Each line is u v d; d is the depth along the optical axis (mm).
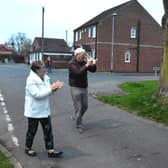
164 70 12211
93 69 8969
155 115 10734
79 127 9156
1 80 26016
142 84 21484
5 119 10711
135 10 56656
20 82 24156
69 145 7777
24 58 97125
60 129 9297
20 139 8352
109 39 55250
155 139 8289
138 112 11398
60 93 17047
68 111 12016
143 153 7188
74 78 8914
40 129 9133
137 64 57219
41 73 6789
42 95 6715
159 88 12359
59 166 6441
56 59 64812
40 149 7480
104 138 8383
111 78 30703
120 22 55750
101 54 54906
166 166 6422
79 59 8891
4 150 7379
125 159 6809
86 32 59406
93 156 7000
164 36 12352
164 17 12422
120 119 10609
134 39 56844
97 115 11234
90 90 18172
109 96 15016
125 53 56281
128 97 13945
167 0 12203
